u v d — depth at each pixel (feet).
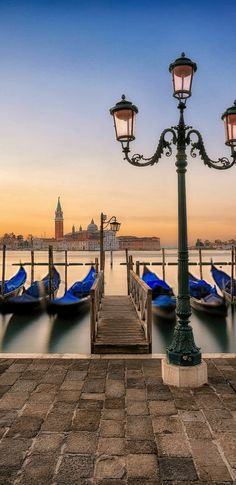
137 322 32.40
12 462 10.92
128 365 19.88
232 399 15.23
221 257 332.19
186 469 10.54
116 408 14.47
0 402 15.11
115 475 10.30
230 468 10.59
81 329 51.08
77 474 10.35
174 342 17.37
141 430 12.71
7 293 68.13
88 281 67.92
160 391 16.17
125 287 100.99
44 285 70.33
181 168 17.33
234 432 12.53
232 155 17.84
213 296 58.13
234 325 53.36
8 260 294.87
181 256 17.39
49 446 11.75
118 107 17.08
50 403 14.98
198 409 14.30
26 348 43.24
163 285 61.57
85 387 16.70
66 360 20.68
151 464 10.78
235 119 17.35
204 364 17.11
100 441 12.03
